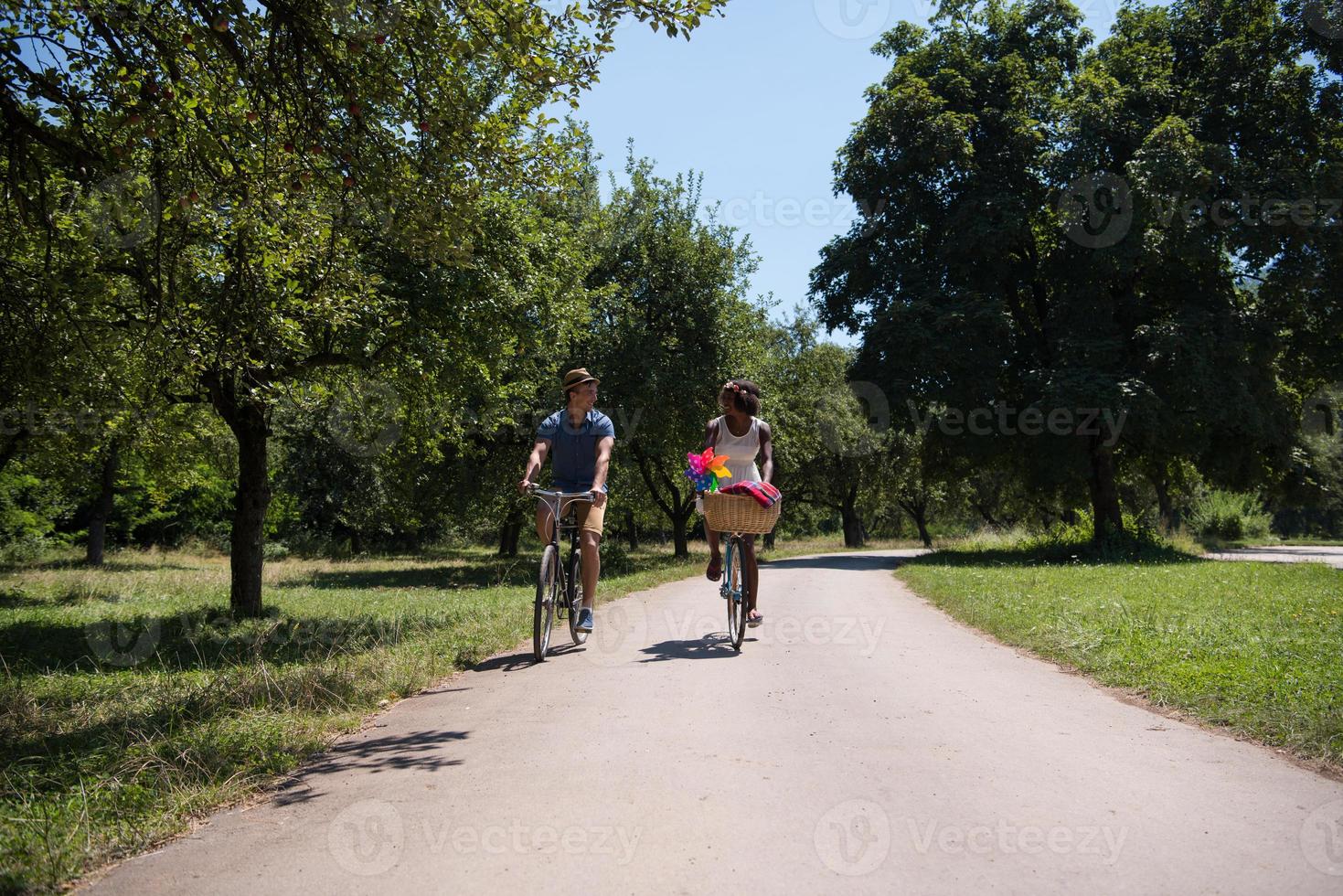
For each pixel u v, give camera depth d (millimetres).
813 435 42562
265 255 7449
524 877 2541
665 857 2658
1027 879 2480
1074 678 5434
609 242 24016
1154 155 21344
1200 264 22578
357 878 2572
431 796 3264
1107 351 21906
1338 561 21734
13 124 5711
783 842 2754
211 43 5578
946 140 23234
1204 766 3502
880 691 4902
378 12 5523
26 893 2516
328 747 4117
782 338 42406
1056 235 24484
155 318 7312
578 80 5746
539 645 6047
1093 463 24297
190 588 19125
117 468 28328
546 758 3670
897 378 23578
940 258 24125
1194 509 49562
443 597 14250
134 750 3982
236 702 5090
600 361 22859
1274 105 23266
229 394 11977
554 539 6312
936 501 55094
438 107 5934
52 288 6953
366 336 11141
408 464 24172
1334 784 3283
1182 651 6031
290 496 42469
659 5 5445
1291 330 24172
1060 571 16469
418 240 6176
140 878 2635
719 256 25062
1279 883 2436
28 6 5656
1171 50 24188
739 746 3781
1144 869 2541
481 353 12500
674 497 30453
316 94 5898
